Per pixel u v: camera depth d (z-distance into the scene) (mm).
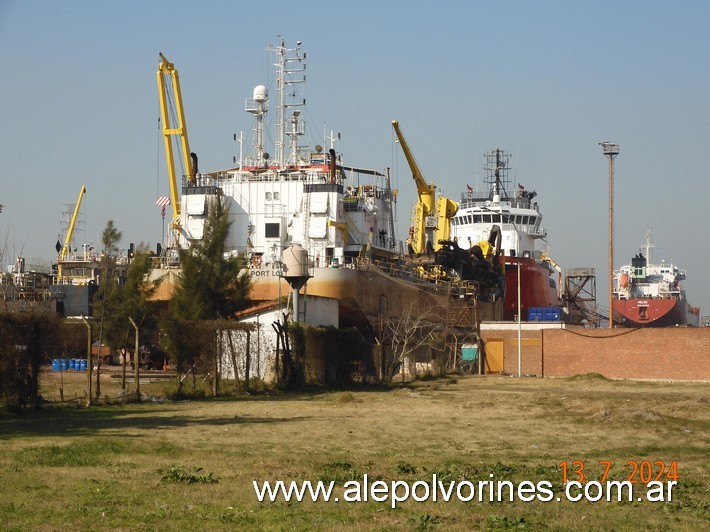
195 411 51844
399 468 30422
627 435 41875
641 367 96562
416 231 141625
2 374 48062
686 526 22609
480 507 24828
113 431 40562
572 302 181625
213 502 24328
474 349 104500
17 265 118625
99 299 81500
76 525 21438
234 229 110625
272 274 97625
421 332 102938
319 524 22125
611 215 108250
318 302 89375
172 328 61875
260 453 33625
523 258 161250
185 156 130875
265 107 123938
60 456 31875
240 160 120562
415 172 141875
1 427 42219
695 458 34781
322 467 30406
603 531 21922
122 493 25328
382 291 105000
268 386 69438
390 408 55656
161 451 33531
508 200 176250
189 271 77938
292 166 118500
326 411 53000
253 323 70500
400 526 22094
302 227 108812
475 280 131375
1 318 47844
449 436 40688
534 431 43250
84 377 80625
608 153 108750
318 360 76125
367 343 88875
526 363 102312
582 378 90875
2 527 21156
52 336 53625
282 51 123312
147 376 81000
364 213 115938
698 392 74688
